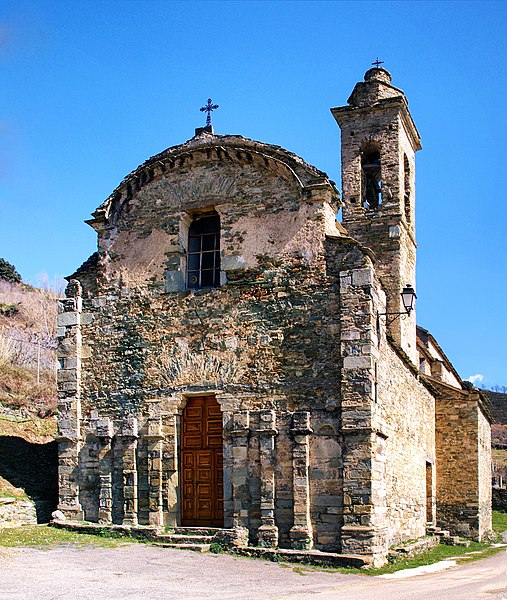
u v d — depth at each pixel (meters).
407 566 17.78
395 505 20.12
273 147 19.89
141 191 21.39
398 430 21.08
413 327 27.77
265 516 17.92
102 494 19.97
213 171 20.64
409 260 28.02
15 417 26.00
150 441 19.77
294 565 16.66
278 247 19.50
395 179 27.00
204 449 19.56
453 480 28.05
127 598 12.39
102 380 20.73
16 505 20.39
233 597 12.77
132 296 20.88
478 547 24.58
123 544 18.16
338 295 18.56
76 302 21.34
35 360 37.12
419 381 25.45
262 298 19.39
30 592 12.44
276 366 18.81
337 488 17.58
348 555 16.81
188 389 19.66
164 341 20.23
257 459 18.47
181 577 14.63
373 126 27.78
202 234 21.20
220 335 19.61
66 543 17.94
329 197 19.64
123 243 21.30
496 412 80.00
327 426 17.95
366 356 17.81
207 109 21.98
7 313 49.94
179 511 19.36
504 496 43.31
